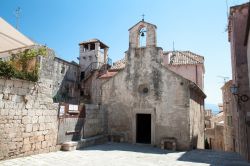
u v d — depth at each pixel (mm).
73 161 10250
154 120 16672
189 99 15828
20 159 9891
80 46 37938
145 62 17766
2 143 9445
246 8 15539
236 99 15969
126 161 10883
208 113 41062
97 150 13758
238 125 15961
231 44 19062
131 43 18562
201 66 24969
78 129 14625
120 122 17922
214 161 11469
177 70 25812
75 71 35719
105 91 18859
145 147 15867
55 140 12523
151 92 17141
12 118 9953
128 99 17906
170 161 11273
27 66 10961
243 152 13258
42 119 11648
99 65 36156
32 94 11078
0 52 9281
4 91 9648
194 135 17359
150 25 18094
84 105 15406
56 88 31188
